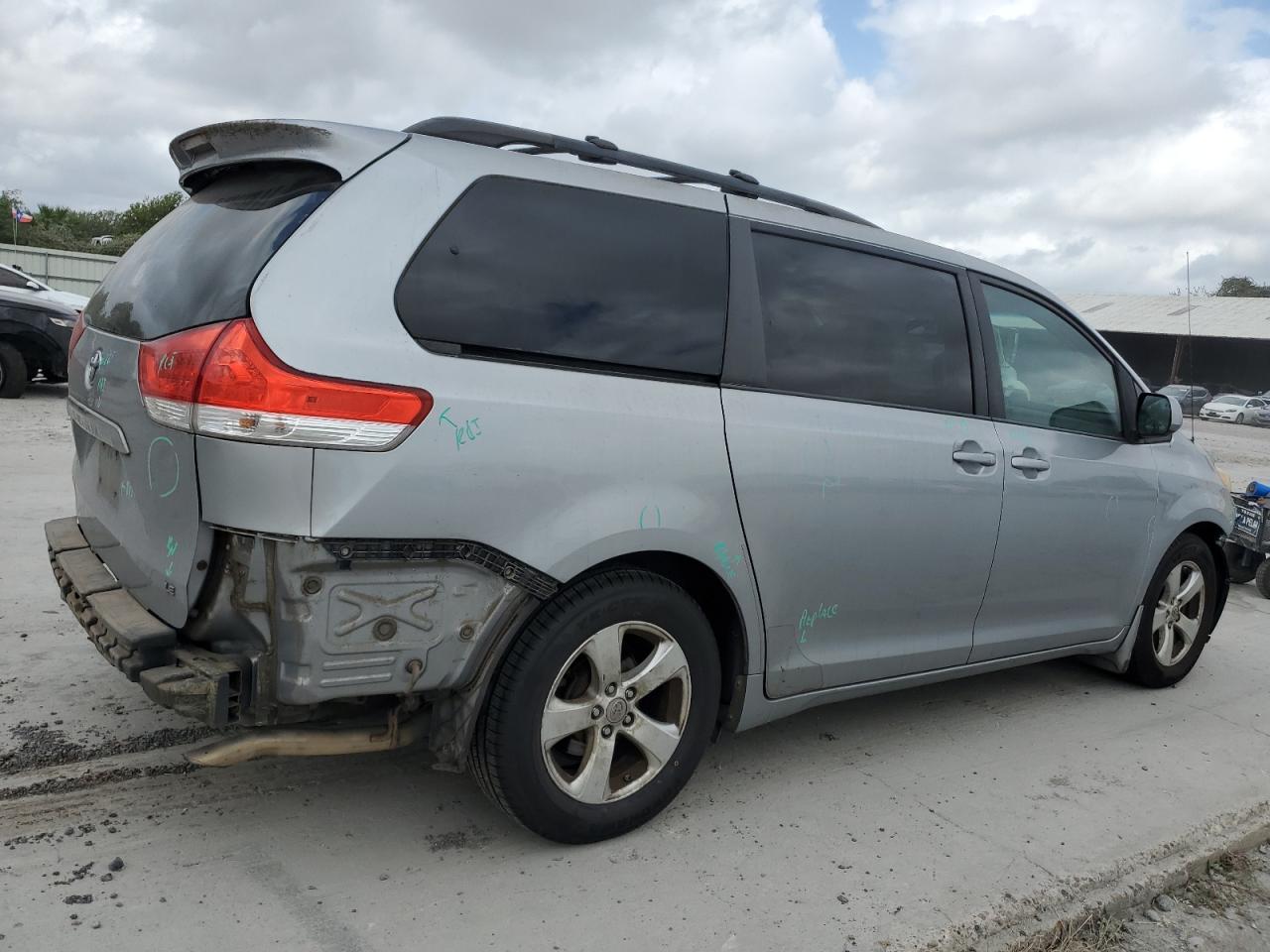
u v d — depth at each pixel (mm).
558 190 2871
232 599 2395
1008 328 4098
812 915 2723
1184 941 2912
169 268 2779
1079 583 4320
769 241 3340
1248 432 30766
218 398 2307
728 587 3080
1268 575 7379
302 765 3332
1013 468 3906
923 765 3803
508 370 2646
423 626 2510
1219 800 3709
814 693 3461
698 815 3232
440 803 3156
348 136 2625
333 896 2619
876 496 3428
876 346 3572
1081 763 3961
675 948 2533
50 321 11602
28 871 2598
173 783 3119
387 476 2395
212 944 2379
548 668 2727
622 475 2799
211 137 2881
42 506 6449
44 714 3467
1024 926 2805
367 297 2461
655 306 2992
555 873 2820
